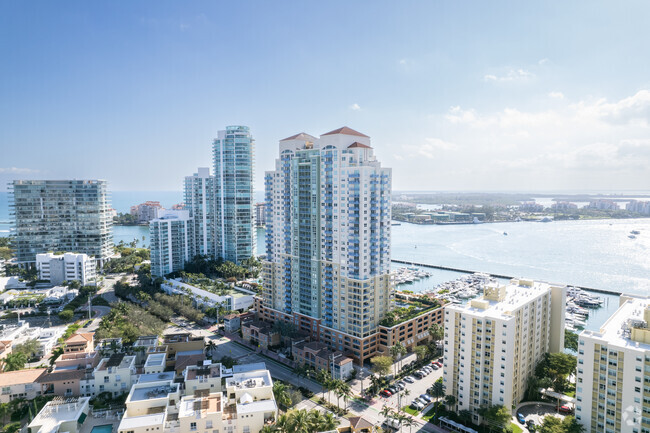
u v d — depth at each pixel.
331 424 120.44
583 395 126.50
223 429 121.75
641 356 115.31
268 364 193.00
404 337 199.88
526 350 156.62
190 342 184.38
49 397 148.38
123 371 156.00
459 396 148.88
